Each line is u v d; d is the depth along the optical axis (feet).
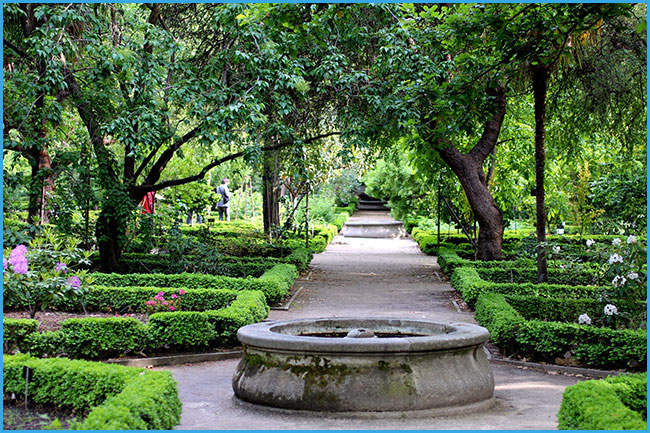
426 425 14.64
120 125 33.96
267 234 62.34
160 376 14.69
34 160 37.47
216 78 38.47
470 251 57.82
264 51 34.65
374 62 40.60
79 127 46.57
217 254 42.60
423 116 39.45
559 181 64.13
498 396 18.34
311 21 29.78
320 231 88.33
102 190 40.52
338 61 37.93
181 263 41.65
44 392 15.93
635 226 58.95
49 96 36.55
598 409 11.62
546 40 27.04
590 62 45.27
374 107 36.60
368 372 15.57
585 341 22.30
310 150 52.24
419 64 35.27
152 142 35.17
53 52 32.53
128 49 35.65
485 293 31.42
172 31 46.50
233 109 33.96
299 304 36.70
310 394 15.62
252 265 44.27
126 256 46.19
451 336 16.29
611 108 46.96
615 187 59.62
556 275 39.06
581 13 24.93
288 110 37.29
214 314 25.11
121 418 11.27
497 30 26.63
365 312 33.83
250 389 16.60
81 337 22.16
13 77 33.96
